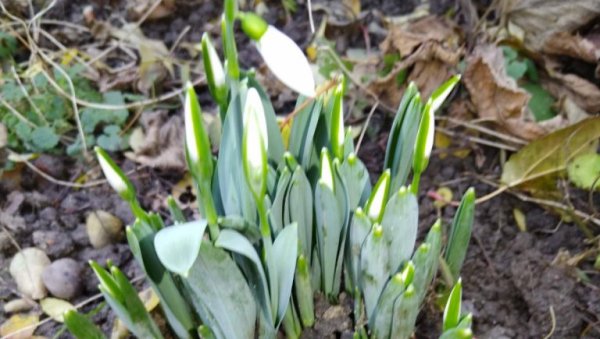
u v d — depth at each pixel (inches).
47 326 14.6
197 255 8.6
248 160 8.6
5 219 16.3
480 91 18.1
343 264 12.2
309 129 10.5
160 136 18.0
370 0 21.9
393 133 11.0
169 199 11.2
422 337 13.4
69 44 21.0
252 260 9.4
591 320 14.4
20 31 20.8
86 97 19.0
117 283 10.0
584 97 18.6
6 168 17.3
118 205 16.9
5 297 15.1
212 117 18.6
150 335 10.9
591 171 16.3
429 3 21.7
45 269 15.0
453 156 17.9
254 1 21.7
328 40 20.9
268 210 10.2
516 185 16.8
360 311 11.8
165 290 10.5
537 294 14.5
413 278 10.8
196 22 21.4
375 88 18.8
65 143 18.3
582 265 15.5
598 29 19.9
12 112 18.1
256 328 11.2
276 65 8.6
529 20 20.1
